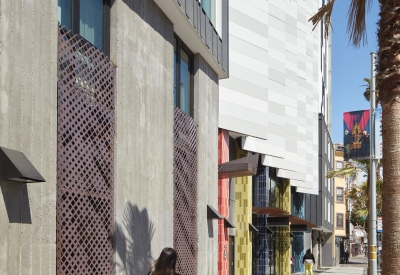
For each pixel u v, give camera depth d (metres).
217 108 18.41
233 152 26.12
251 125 24.72
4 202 6.32
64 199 8.24
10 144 6.53
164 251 6.86
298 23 39.44
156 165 11.86
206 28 15.94
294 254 48.84
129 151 10.39
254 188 29.33
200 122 16.22
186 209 14.60
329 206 60.34
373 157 19.42
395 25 9.90
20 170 6.22
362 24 11.37
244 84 24.70
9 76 6.55
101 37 10.02
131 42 10.73
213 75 17.97
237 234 25.62
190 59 16.19
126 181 10.20
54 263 7.41
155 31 12.13
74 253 8.24
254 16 25.84
